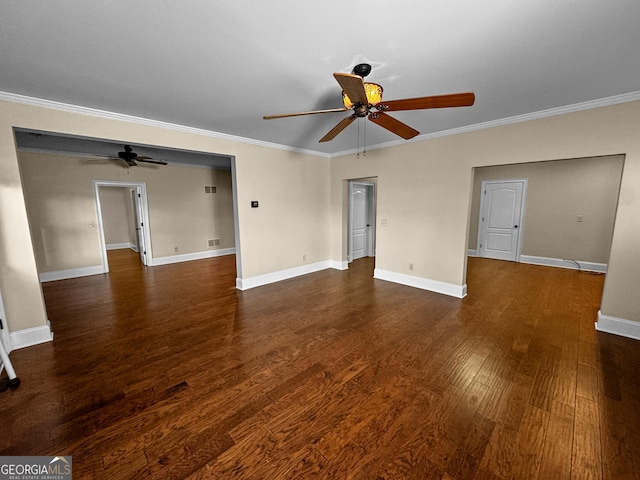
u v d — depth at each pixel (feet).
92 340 8.98
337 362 7.66
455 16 4.85
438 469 4.54
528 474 4.43
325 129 11.91
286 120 10.60
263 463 4.67
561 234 18.47
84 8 4.54
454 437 5.16
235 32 5.29
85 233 17.34
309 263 17.52
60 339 9.05
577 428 5.32
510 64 6.55
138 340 8.96
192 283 15.52
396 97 8.44
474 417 5.64
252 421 5.59
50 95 8.12
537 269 17.98
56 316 10.93
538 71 6.89
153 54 6.04
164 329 9.76
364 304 12.01
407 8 4.64
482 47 5.84
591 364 7.41
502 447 4.93
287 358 7.88
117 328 9.86
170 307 11.84
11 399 6.25
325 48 5.87
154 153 17.78
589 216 17.44
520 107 9.41
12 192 8.22
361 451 4.88
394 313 11.00
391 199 14.80
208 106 9.14
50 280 16.25
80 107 9.02
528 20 4.95
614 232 8.88
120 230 28.40
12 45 5.57
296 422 5.56
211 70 6.77
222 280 16.12
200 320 10.50
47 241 16.16
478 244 22.00
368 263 20.30
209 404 6.07
